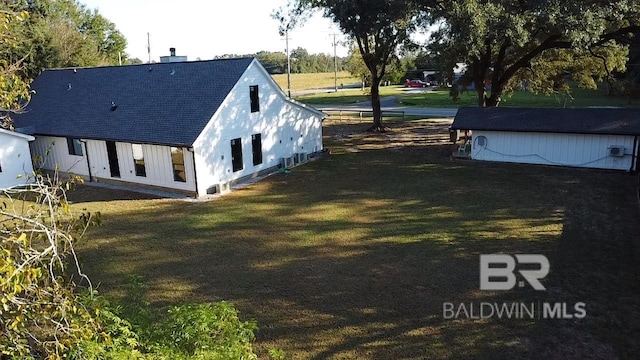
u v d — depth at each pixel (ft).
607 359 28.14
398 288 37.65
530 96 168.45
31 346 17.66
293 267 42.29
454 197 60.64
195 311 19.79
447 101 170.40
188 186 65.57
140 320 21.39
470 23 70.23
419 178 70.69
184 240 49.57
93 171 75.56
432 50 82.94
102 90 84.43
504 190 62.69
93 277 41.52
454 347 30.04
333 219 54.39
